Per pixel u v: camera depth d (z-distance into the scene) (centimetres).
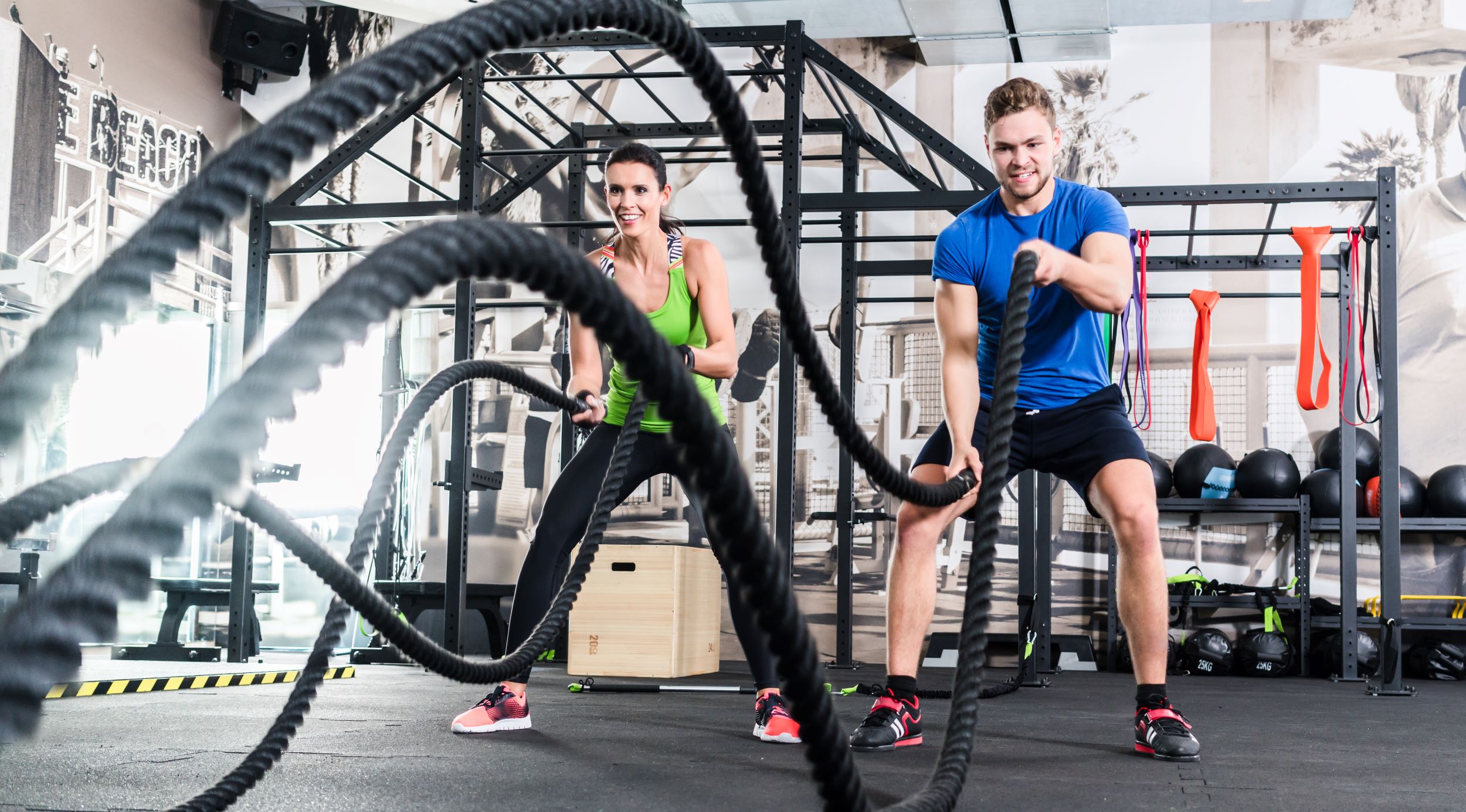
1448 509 634
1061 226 242
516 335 774
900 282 737
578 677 482
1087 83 732
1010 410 133
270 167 39
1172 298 678
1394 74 696
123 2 685
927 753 236
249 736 264
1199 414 564
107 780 196
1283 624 673
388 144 804
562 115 786
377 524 151
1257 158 707
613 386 258
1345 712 379
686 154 762
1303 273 538
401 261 36
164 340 714
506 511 759
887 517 618
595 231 769
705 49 72
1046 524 593
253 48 768
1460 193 682
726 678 502
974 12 660
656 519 741
